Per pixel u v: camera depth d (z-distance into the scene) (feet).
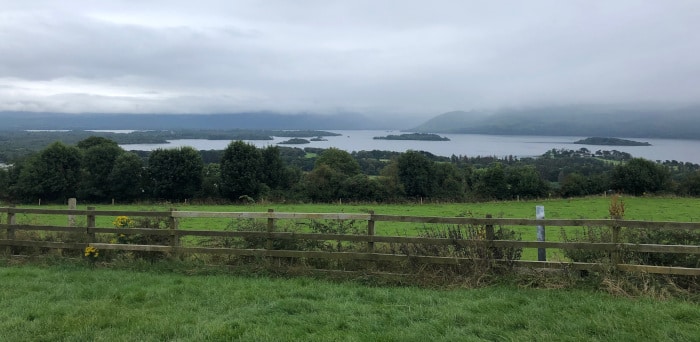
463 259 28.50
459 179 195.52
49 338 19.15
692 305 23.16
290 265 31.37
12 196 182.09
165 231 33.37
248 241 32.86
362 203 147.64
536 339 18.76
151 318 21.47
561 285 26.43
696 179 161.07
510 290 26.03
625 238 28.17
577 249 27.55
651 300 24.02
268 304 23.62
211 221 69.56
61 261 34.12
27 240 35.91
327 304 23.71
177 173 177.58
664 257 26.78
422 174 177.17
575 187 173.17
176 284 28.19
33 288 27.17
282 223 35.65
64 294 25.94
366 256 30.01
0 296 25.29
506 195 175.94
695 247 25.55
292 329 20.07
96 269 32.35
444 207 124.16
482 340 18.75
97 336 19.25
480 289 26.32
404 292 26.03
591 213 102.27
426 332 19.63
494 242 28.58
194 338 18.90
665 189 163.12
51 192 178.60
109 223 63.05
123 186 179.42
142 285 28.07
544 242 27.91
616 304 23.08
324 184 174.91
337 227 33.55
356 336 19.19
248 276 30.58
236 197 176.55
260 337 19.06
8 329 20.11
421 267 29.09
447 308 22.76
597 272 26.76
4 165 188.55
